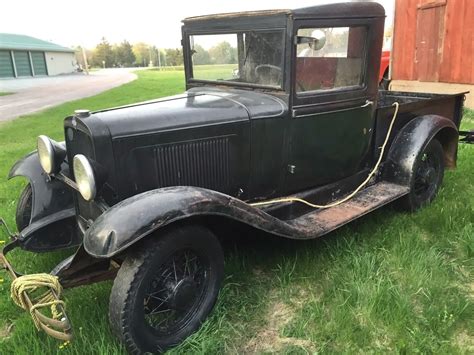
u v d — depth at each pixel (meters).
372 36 3.52
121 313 2.37
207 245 2.68
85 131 2.78
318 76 3.35
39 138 3.21
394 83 11.48
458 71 9.34
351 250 3.44
